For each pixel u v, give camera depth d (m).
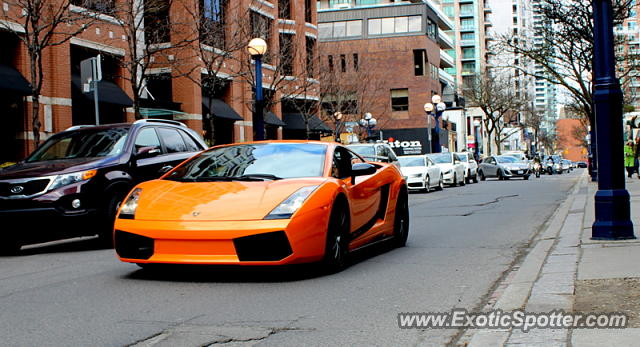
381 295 6.06
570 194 22.06
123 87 25.08
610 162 8.75
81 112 23.78
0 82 18.84
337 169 7.79
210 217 6.47
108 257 9.09
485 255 8.67
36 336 4.68
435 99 41.38
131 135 10.83
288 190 6.79
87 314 5.36
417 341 4.51
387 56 67.62
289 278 6.92
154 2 20.42
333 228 7.05
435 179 27.80
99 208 9.84
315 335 4.66
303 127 41.44
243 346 4.40
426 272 7.33
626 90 43.19
